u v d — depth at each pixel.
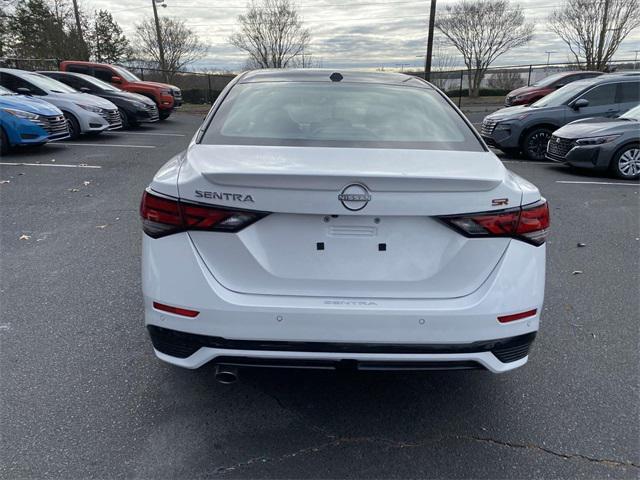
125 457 2.33
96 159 10.26
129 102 15.73
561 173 9.77
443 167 2.27
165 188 2.22
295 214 2.16
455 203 2.16
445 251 2.22
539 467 2.32
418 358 2.24
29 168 9.11
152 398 2.76
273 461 2.33
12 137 10.02
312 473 2.26
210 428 2.54
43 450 2.36
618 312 3.86
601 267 4.78
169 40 41.22
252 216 2.16
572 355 3.25
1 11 35.16
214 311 2.18
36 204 6.66
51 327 3.47
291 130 2.69
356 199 2.10
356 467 2.30
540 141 11.37
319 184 2.09
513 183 2.34
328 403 2.77
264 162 2.24
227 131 2.68
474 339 2.24
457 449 2.43
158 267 2.24
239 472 2.26
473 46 38.16
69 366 3.02
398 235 2.20
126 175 8.71
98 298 3.93
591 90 11.32
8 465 2.26
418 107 2.99
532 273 2.30
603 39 28.05
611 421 2.64
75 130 12.71
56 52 32.22
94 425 2.53
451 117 2.93
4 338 3.32
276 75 3.37
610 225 6.17
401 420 2.63
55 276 4.34
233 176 2.10
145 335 3.39
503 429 2.58
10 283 4.18
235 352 2.23
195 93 30.25
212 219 2.17
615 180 9.07
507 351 2.32
